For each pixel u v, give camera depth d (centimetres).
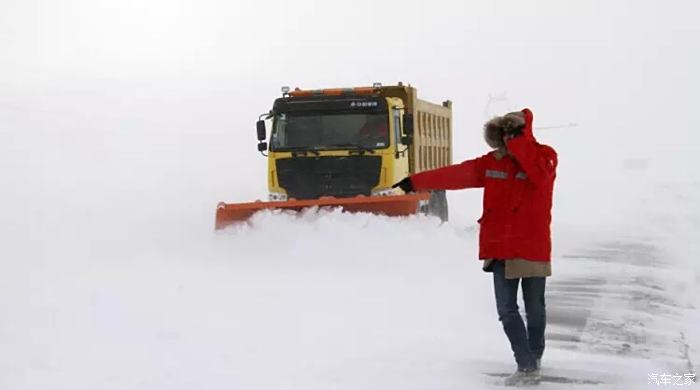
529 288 779
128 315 988
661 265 1498
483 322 1001
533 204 756
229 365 793
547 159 754
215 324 952
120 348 845
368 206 1634
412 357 836
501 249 754
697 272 1420
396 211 1625
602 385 764
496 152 770
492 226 762
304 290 1169
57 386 726
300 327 945
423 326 970
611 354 883
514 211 755
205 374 762
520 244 751
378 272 1335
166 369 776
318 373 773
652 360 858
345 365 801
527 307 782
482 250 767
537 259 753
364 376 768
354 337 908
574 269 1450
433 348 873
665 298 1195
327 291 1162
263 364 799
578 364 838
